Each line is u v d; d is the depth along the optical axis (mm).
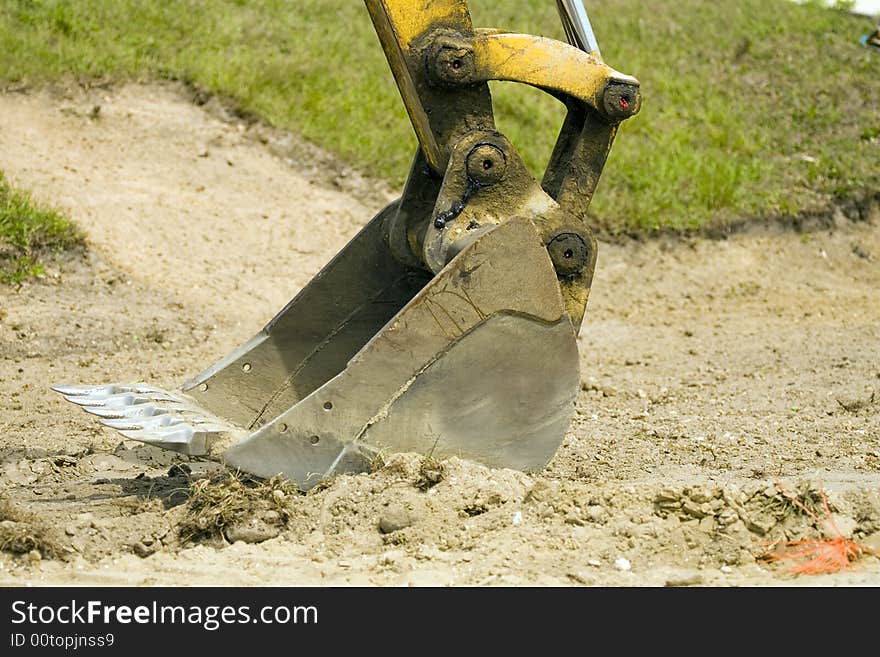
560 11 8180
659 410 11852
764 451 9648
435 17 7543
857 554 6973
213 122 20516
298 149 20578
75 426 10414
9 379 12469
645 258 20250
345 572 6582
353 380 7191
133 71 20719
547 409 7500
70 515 7258
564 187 7871
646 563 6781
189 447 7250
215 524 7027
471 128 7609
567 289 7707
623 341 16641
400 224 8266
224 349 14656
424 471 7148
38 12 21250
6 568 6609
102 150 19094
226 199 19000
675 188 21594
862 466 8969
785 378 13859
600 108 7719
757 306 19266
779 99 24844
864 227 21938
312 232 18891
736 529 7004
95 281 15766
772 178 22375
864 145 23688
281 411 8477
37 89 19703
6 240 15508
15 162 17969
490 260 7180
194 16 23141
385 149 21156
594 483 7668
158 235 17500
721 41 26594
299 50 23281
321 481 7242
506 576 6500
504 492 7188
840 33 27516
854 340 16688
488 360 7305
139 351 14250
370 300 8609
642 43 26297
